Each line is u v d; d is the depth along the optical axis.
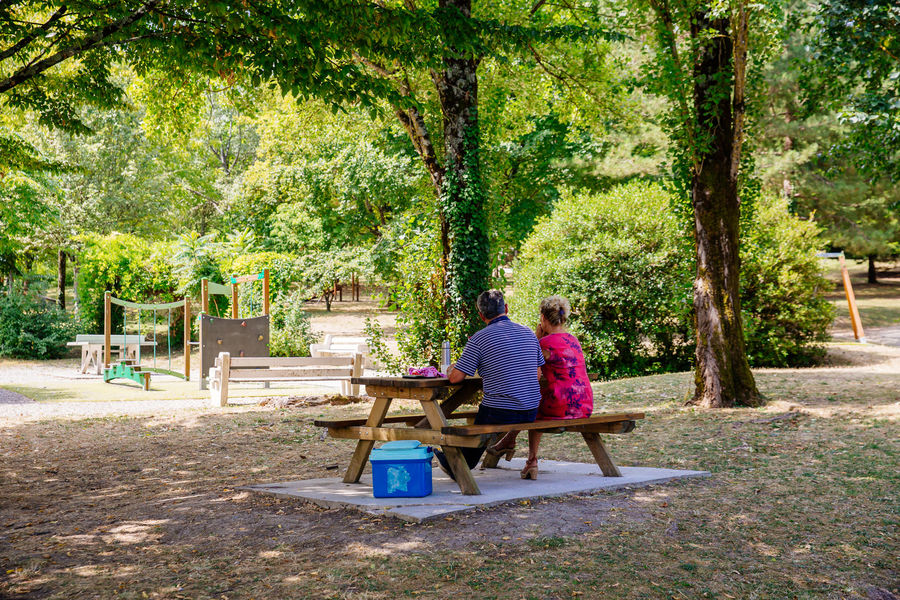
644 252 16.70
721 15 9.77
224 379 13.68
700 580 3.89
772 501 5.48
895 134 9.46
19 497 6.49
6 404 14.23
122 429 10.58
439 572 3.92
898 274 46.31
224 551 4.46
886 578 3.98
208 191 40.22
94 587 3.93
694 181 11.03
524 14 14.71
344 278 33.16
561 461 7.39
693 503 5.41
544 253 17.92
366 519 4.92
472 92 12.70
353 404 13.24
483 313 5.84
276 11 6.98
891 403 9.88
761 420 9.20
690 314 15.78
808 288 16.92
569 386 6.07
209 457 8.31
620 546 4.37
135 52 10.11
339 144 31.77
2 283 30.19
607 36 11.87
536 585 3.76
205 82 15.52
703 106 10.38
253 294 23.22
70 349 27.45
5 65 12.26
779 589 3.81
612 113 17.05
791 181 28.30
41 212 26.23
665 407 10.87
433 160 13.04
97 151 30.95
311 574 3.96
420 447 5.51
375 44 7.80
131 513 5.63
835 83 10.70
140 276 27.80
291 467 7.60
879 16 8.59
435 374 5.93
